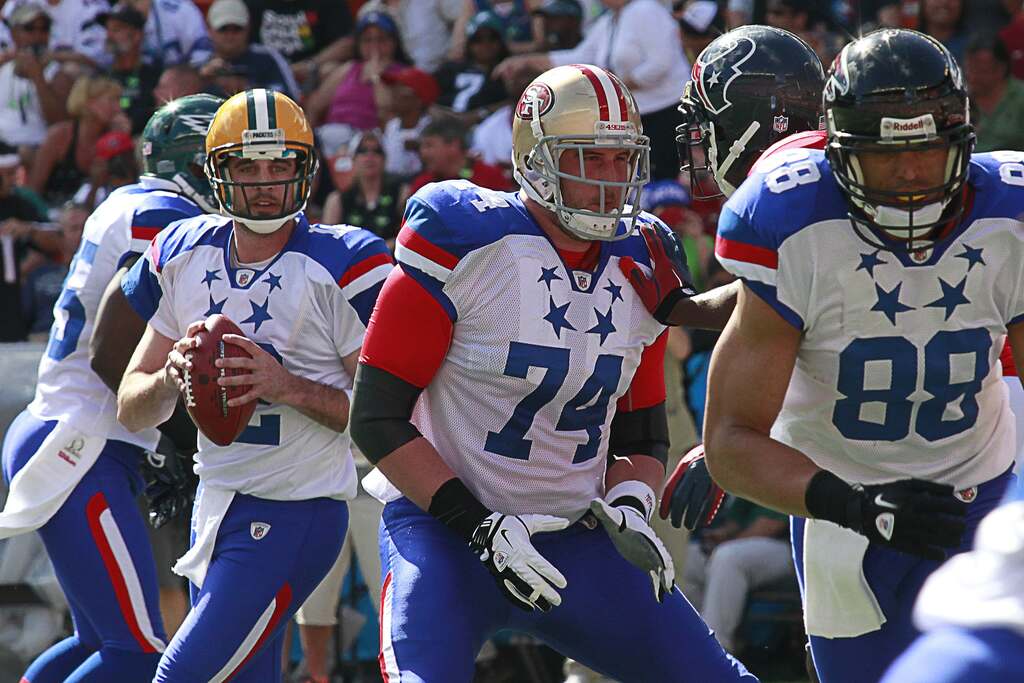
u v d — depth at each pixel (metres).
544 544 10.98
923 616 5.96
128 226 14.30
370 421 10.63
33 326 25.42
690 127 11.79
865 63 8.92
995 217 9.41
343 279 12.55
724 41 11.53
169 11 29.59
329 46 30.62
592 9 29.06
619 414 11.54
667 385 19.98
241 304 12.58
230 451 12.59
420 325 10.55
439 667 10.36
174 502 14.67
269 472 12.52
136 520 14.57
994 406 10.16
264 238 12.69
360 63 28.77
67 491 14.31
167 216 14.34
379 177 24.81
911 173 8.95
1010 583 5.78
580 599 10.86
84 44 30.19
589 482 11.17
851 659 10.41
